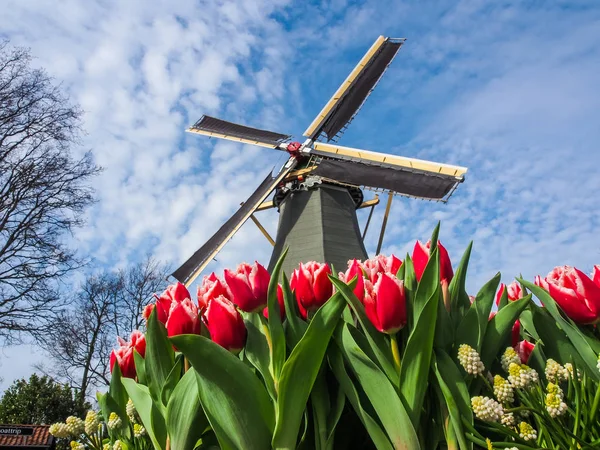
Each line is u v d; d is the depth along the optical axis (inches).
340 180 729.6
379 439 79.7
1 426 756.6
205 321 103.6
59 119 772.0
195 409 87.0
